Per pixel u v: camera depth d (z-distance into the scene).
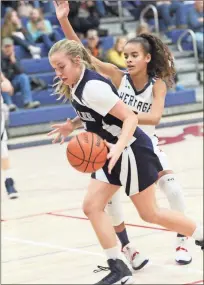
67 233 5.54
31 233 5.61
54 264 4.62
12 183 7.31
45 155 10.52
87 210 3.89
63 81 3.81
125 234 4.38
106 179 3.90
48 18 14.93
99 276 4.28
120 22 15.91
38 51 13.71
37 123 12.42
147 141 3.99
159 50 4.43
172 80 4.54
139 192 3.96
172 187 4.39
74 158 3.68
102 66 4.47
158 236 5.19
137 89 4.45
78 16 14.35
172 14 16.09
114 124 3.85
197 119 13.01
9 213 6.50
